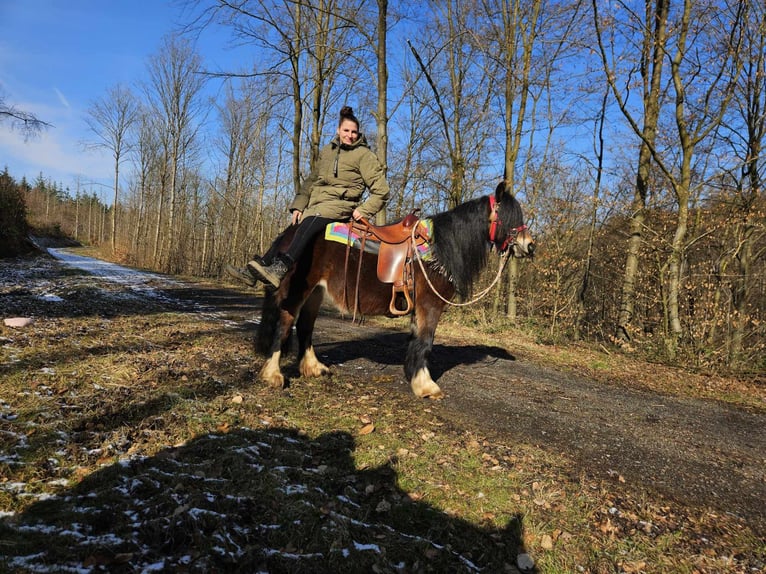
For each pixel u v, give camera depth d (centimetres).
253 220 2714
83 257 3391
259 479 274
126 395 383
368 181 462
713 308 896
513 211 489
